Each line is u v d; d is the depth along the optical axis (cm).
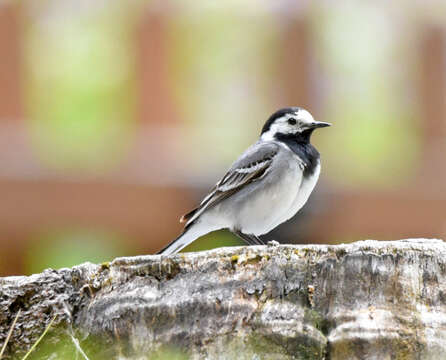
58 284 679
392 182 1532
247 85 1712
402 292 645
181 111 1614
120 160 1538
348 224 1485
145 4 1541
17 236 1473
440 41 1623
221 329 645
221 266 661
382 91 1819
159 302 654
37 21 1600
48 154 1523
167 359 645
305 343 636
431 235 1506
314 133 1603
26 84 1543
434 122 1625
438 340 630
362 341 632
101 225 1473
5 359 668
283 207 928
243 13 1667
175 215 1475
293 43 1576
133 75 1562
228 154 1614
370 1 1633
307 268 655
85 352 662
